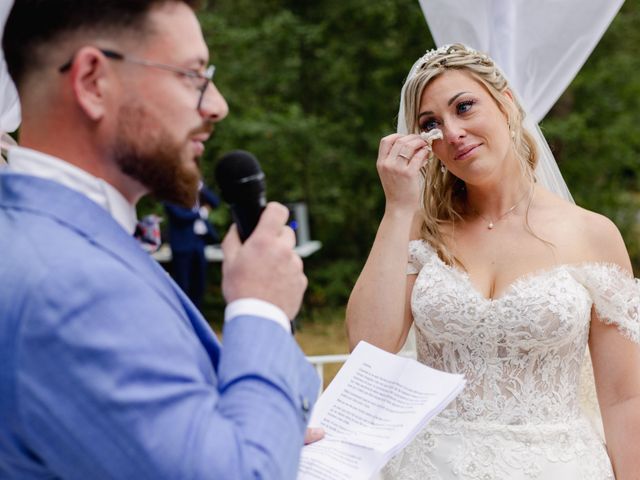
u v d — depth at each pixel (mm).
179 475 1130
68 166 1309
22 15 1287
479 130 2500
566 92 9391
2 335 1143
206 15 9391
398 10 9180
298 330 8727
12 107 2551
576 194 9430
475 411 2447
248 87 9555
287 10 9461
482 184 2594
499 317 2410
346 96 9594
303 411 1300
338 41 9383
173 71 1313
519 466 2369
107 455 1126
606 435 2445
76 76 1275
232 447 1173
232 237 1420
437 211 2711
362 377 2172
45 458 1162
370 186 9641
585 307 2422
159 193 1361
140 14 1284
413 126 2613
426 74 2549
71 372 1125
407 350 3025
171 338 1207
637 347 2416
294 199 9586
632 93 9352
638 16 9336
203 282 8000
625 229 9617
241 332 1308
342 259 9953
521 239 2551
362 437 1965
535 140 2742
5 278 1170
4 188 1303
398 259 2523
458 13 3160
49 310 1140
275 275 1346
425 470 2455
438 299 2486
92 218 1284
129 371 1139
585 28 3133
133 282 1216
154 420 1138
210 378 1320
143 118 1300
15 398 1130
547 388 2430
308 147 9281
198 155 1375
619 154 9266
